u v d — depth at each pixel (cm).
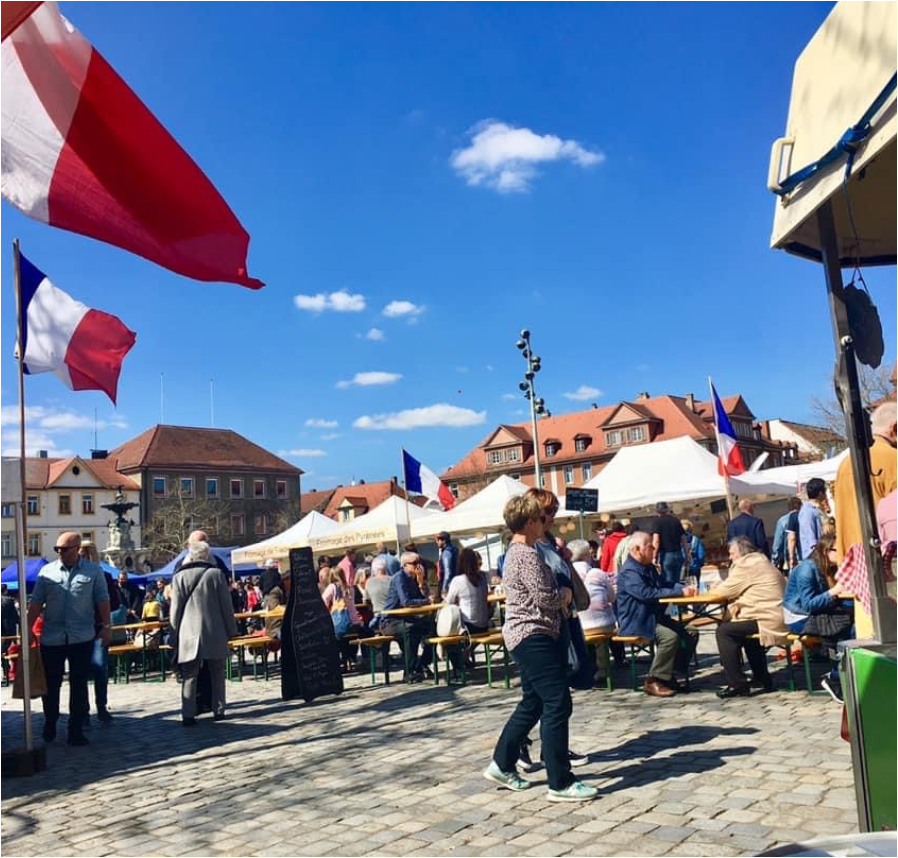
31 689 778
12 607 1456
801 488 1842
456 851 426
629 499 1797
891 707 284
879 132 268
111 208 516
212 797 562
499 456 8331
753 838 410
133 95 507
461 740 674
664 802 474
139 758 713
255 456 8925
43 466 7819
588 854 407
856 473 326
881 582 315
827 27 304
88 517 7700
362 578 1605
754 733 614
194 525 7494
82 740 796
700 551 1691
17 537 693
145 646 1405
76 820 531
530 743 582
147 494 8038
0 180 509
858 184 347
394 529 1970
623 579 832
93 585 812
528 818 467
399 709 866
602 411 8144
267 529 8681
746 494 1794
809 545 1212
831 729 607
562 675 505
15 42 508
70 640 794
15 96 511
